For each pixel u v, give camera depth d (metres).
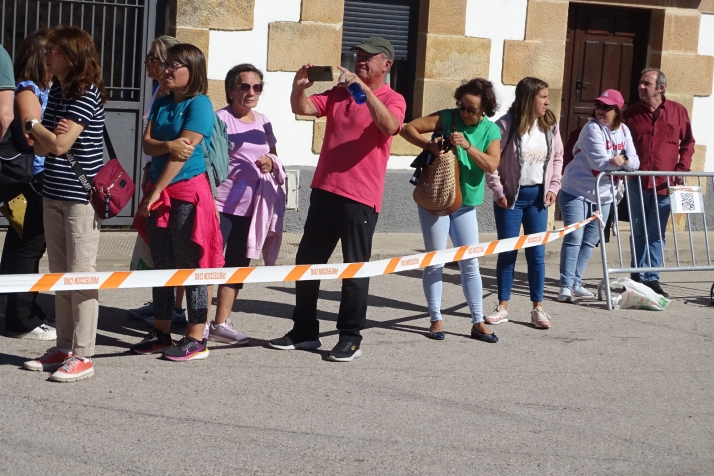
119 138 9.29
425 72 10.19
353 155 5.76
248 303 7.31
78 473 4.05
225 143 5.82
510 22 10.41
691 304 8.16
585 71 11.12
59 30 4.94
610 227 8.45
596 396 5.46
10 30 9.09
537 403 5.28
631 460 4.53
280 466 4.23
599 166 7.70
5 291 4.86
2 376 5.20
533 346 6.50
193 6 9.27
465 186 6.40
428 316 7.20
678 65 11.11
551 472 4.33
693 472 4.43
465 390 5.45
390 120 5.58
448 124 6.37
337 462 4.31
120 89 9.20
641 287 7.84
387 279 8.49
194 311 5.72
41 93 5.64
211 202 5.61
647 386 5.71
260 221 6.12
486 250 6.52
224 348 6.05
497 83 10.48
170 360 5.68
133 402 4.93
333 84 9.86
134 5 9.15
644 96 8.54
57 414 4.70
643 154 8.54
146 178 5.79
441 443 4.61
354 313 5.89
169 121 5.45
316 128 9.90
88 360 5.26
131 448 4.34
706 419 5.17
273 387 5.31
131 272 5.21
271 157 6.17
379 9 10.16
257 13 9.52
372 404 5.12
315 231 5.94
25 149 5.65
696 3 11.05
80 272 5.10
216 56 9.44
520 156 6.89
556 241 10.33
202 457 4.29
